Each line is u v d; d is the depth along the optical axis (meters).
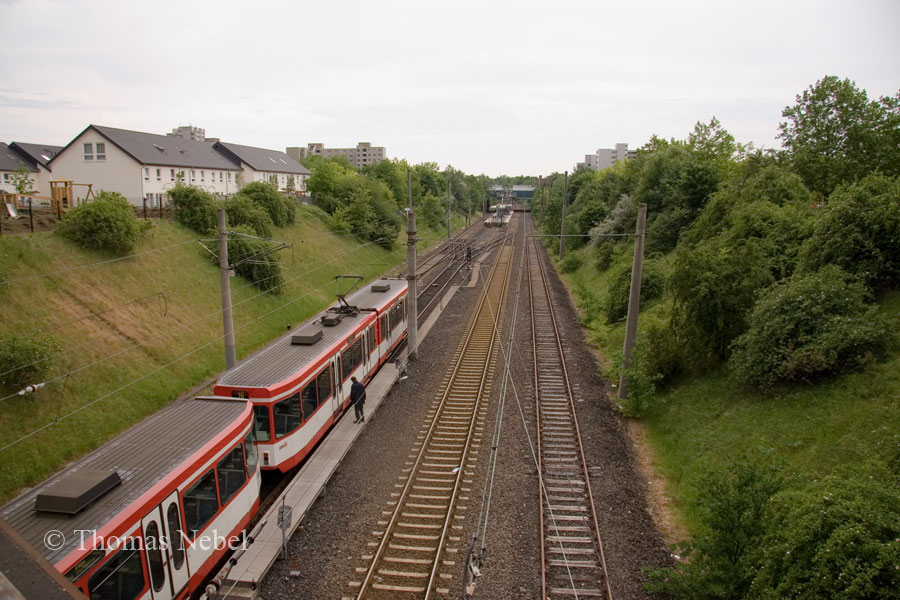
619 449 14.74
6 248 17.70
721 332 16.67
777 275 18.61
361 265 41.03
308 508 11.62
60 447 14.02
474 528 11.23
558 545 10.66
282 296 28.64
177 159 40.53
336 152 191.00
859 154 28.88
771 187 25.50
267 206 35.00
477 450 14.65
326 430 15.23
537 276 42.50
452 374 20.75
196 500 9.06
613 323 26.84
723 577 8.43
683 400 16.33
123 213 21.81
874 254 14.83
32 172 44.22
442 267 45.44
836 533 6.87
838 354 12.88
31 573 3.59
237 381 12.92
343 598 9.22
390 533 10.98
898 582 6.22
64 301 17.97
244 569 9.56
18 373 14.09
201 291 23.97
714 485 9.20
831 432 11.45
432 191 83.56
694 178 34.41
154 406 17.20
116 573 7.22
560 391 18.81
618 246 39.09
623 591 9.43
